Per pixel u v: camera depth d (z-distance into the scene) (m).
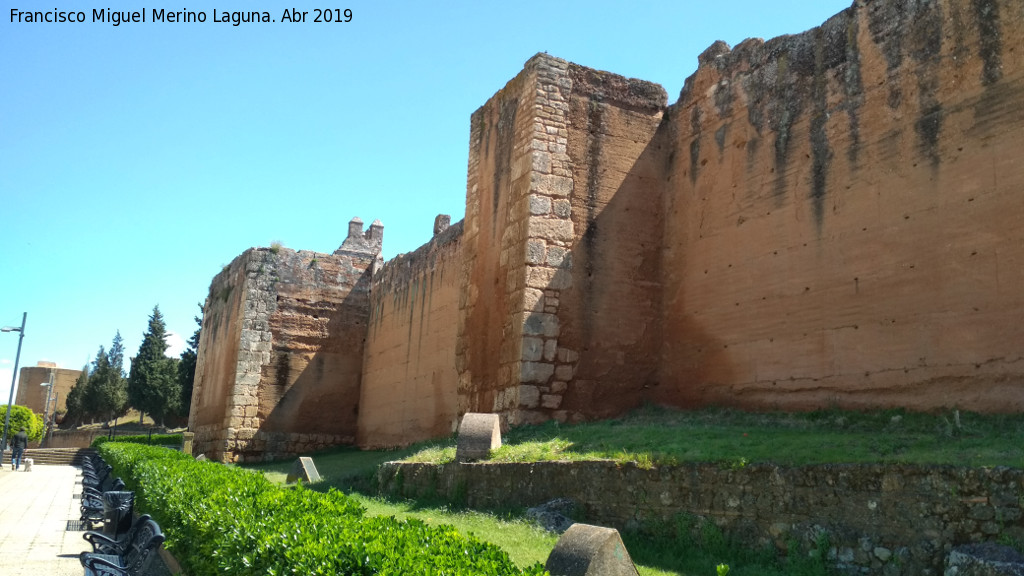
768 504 8.29
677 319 15.92
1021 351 9.86
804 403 12.76
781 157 14.04
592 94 16.73
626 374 15.84
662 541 9.09
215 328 31.48
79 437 55.34
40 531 12.46
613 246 16.23
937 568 6.91
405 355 25.39
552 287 15.55
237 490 8.28
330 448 28.03
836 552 7.60
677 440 10.97
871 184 12.27
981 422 9.79
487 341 16.69
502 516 10.59
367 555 4.82
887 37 12.42
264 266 28.12
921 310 11.18
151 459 14.65
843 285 12.45
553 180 15.98
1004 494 6.67
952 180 11.06
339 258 29.61
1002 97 10.60
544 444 12.50
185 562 7.79
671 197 16.70
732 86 15.45
